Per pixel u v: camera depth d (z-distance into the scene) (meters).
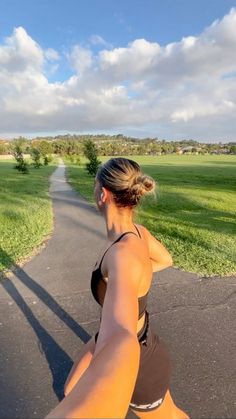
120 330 0.93
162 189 22.73
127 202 1.56
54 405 2.77
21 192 19.72
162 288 5.04
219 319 4.12
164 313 4.28
